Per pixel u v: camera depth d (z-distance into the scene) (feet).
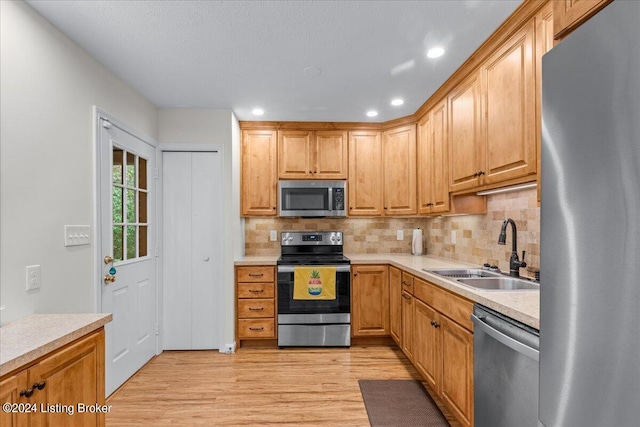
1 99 4.77
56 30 5.84
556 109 2.78
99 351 4.86
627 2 2.15
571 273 2.61
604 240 2.31
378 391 7.77
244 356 9.84
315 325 10.46
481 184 6.82
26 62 5.19
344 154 11.60
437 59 7.07
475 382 5.24
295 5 5.30
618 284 2.20
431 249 12.15
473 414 5.39
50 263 5.65
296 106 9.93
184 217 10.21
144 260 9.11
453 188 8.14
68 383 4.21
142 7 5.32
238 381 8.27
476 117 7.00
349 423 6.56
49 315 5.12
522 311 4.16
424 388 7.92
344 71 7.63
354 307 10.61
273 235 12.36
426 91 8.83
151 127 9.57
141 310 8.97
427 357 7.49
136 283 8.72
